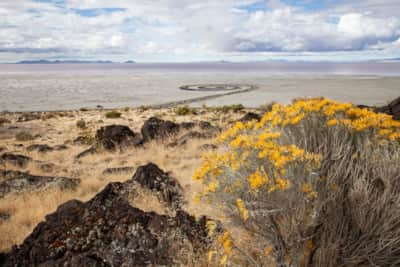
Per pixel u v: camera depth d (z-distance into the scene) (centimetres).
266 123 297
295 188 218
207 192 242
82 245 335
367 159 245
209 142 1171
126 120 3259
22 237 471
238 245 291
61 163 1098
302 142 275
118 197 491
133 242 333
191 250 314
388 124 254
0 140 2016
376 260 226
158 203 518
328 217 239
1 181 772
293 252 232
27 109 6969
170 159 980
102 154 1195
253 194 220
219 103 7838
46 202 616
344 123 265
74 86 18550
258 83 19875
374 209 225
